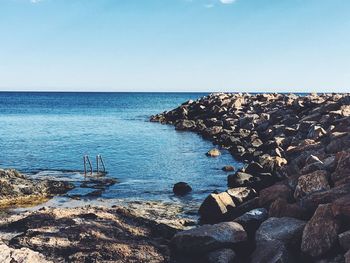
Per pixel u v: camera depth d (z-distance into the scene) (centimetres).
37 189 2173
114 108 12544
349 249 1004
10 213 1805
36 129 5903
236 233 1249
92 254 1216
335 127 2619
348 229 1087
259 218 1390
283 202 1378
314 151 2094
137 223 1475
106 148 3934
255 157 2988
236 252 1244
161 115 7475
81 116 8894
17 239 1316
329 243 1066
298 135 3080
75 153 3622
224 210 1667
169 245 1301
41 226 1430
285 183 1647
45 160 3259
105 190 2262
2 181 2152
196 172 2767
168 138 4716
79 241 1297
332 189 1311
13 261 1141
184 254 1247
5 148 3919
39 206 1933
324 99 4388
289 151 2445
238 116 4978
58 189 2231
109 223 1446
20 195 2088
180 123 5738
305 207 1324
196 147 3978
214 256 1184
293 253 1152
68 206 1936
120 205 1950
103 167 2842
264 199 1558
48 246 1266
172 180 2528
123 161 3212
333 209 1119
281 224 1241
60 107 13000
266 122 4016
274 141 3073
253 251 1223
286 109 4425
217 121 5019
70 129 5900
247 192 1783
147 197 2114
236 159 3228
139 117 8506
